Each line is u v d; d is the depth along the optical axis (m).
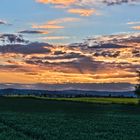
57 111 92.44
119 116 79.56
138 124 59.19
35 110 93.94
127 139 41.38
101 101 133.75
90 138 40.84
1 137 39.12
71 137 41.09
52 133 43.44
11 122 55.16
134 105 113.62
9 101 113.56
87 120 65.38
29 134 43.28
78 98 157.50
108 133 46.12
